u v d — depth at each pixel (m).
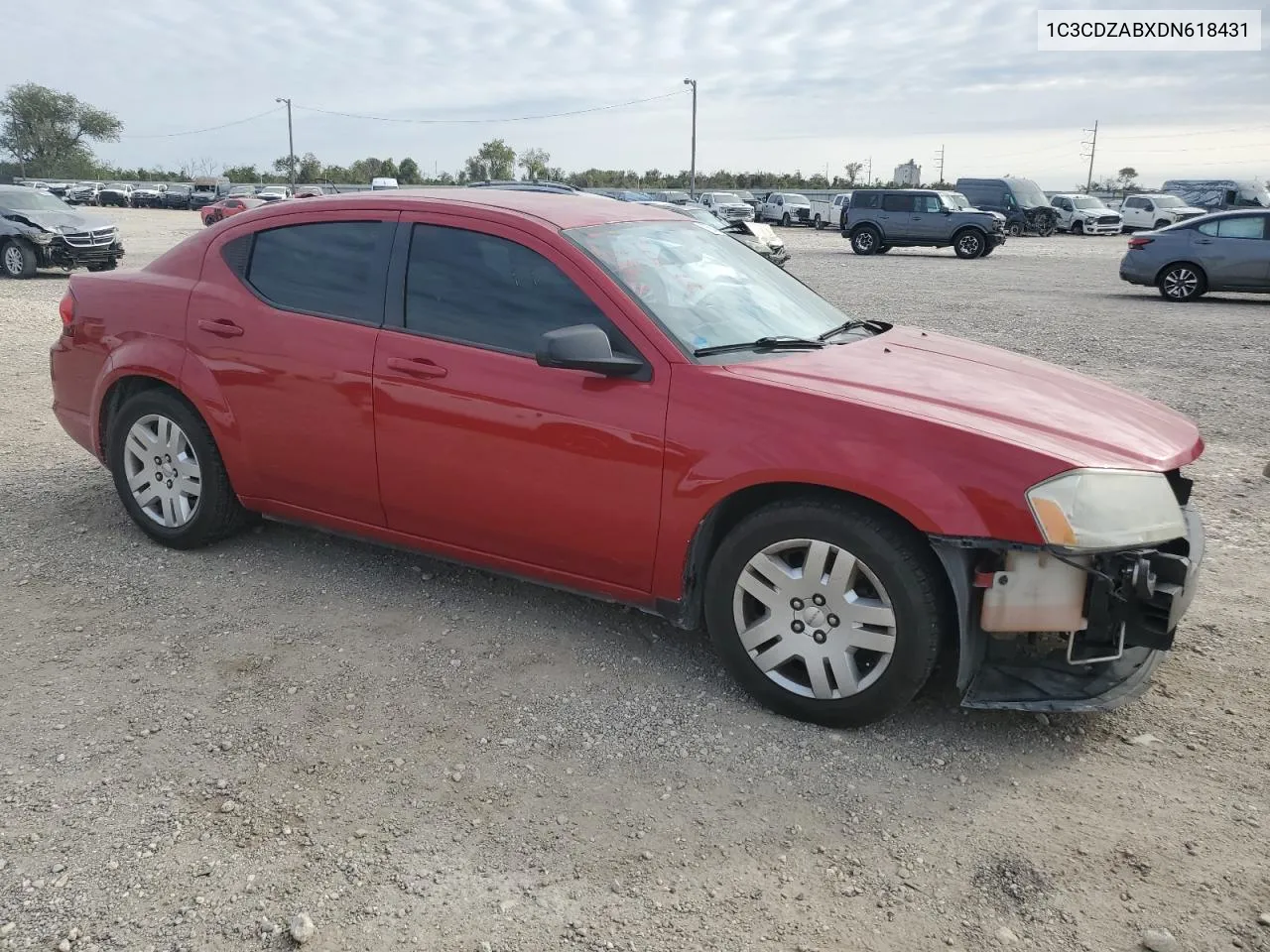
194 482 4.54
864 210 30.25
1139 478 3.02
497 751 3.14
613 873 2.61
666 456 3.32
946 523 2.94
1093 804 2.89
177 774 3.00
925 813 2.86
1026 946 2.36
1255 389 8.80
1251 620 4.09
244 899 2.49
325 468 4.11
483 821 2.80
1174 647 3.86
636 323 3.45
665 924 2.43
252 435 4.26
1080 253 29.83
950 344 4.18
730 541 3.32
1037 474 2.90
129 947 2.34
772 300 4.05
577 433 3.46
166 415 4.50
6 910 2.44
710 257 4.14
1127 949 2.35
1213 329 12.58
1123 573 2.97
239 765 3.05
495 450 3.64
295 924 2.38
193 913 2.45
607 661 3.73
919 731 3.28
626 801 2.90
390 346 3.86
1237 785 2.98
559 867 2.63
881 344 3.95
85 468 6.01
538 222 3.74
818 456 3.09
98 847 2.67
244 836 2.73
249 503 4.45
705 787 2.97
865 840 2.74
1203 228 16.06
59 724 3.26
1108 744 3.21
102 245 19.78
